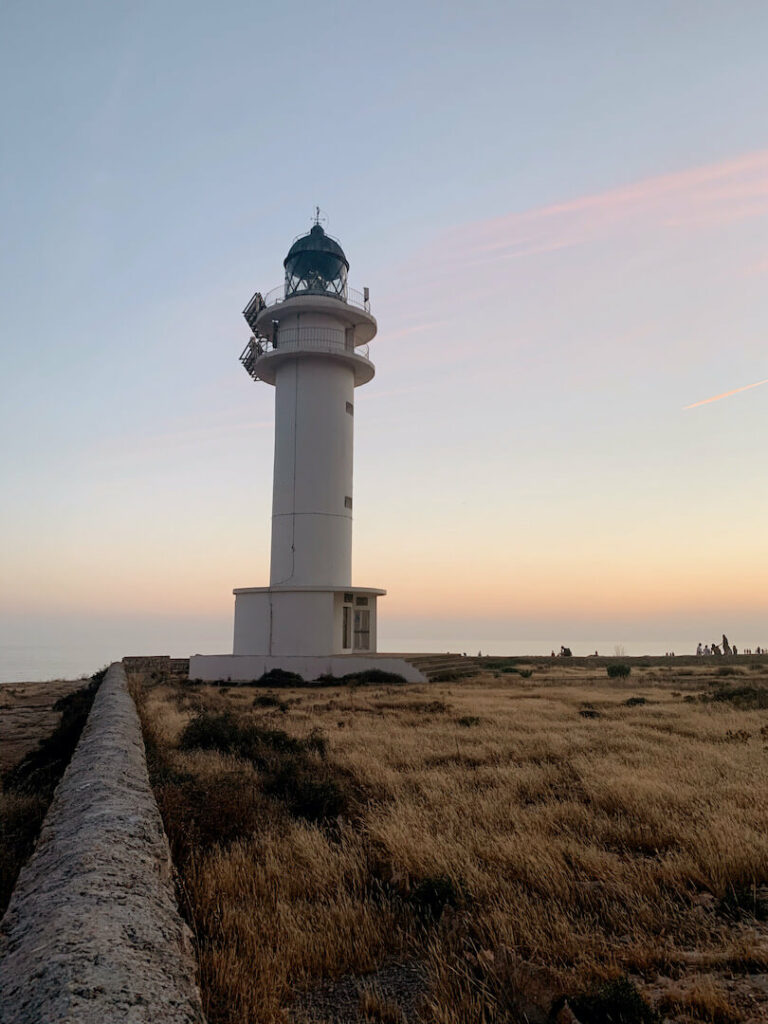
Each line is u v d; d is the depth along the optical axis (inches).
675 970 199.9
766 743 569.6
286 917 231.6
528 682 1263.5
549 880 262.7
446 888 249.9
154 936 154.0
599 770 448.5
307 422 1505.9
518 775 436.5
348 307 1533.0
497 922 223.5
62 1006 115.2
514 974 183.0
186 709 829.2
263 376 1624.0
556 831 331.3
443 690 1112.2
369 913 237.6
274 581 1485.0
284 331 1556.3
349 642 1472.7
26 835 294.5
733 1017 170.2
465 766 489.7
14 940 149.1
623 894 253.4
